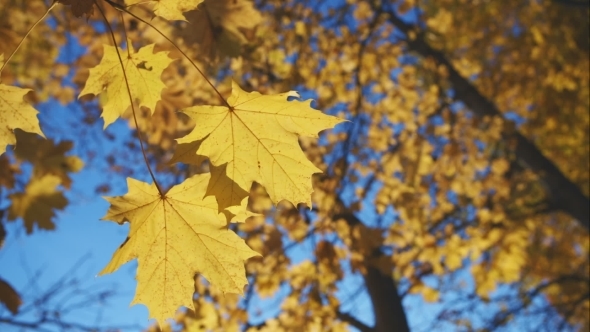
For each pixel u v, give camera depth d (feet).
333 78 20.65
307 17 20.38
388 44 23.22
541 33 28.07
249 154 4.95
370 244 16.47
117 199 4.81
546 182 24.56
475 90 26.12
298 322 16.66
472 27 28.68
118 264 4.76
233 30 9.53
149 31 9.87
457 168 21.67
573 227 34.37
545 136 32.50
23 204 9.43
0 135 4.88
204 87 12.71
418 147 20.54
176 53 10.44
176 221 5.00
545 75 27.89
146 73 5.99
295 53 19.83
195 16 9.32
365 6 22.30
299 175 4.94
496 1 28.35
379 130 21.59
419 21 27.14
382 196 19.60
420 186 21.54
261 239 17.30
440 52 27.35
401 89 22.48
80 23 14.40
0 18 9.24
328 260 16.87
